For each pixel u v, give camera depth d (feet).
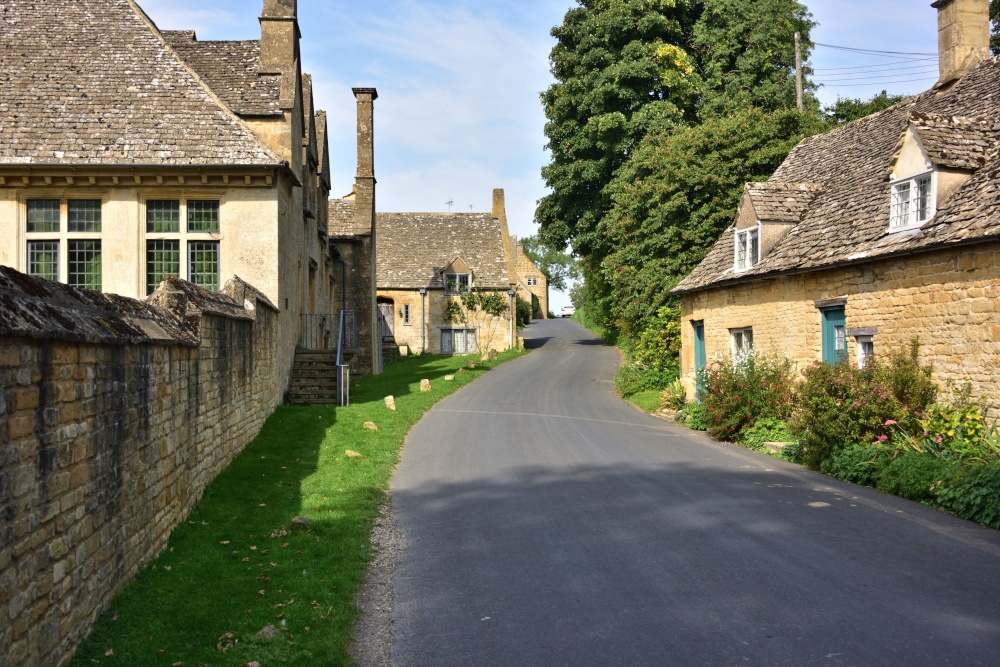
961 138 39.91
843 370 38.37
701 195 78.43
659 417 62.13
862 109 109.09
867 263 42.01
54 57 55.93
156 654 16.22
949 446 32.96
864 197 48.67
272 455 39.99
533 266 296.51
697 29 106.93
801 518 27.55
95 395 17.58
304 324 71.26
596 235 111.96
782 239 54.24
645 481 34.73
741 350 58.49
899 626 17.42
